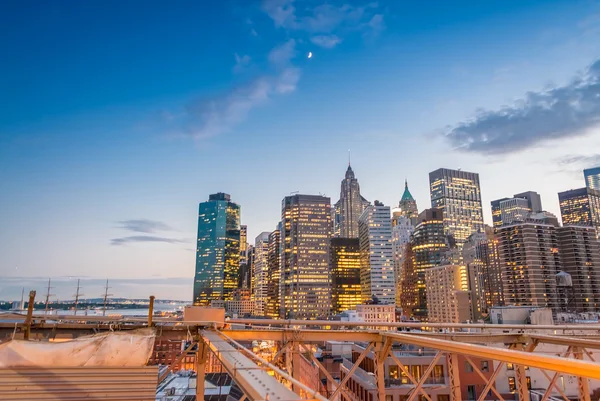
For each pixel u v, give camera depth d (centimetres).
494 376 1444
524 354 857
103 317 1567
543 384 5247
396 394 5034
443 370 5378
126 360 1251
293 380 601
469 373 5288
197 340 1516
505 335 1611
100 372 1197
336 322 1717
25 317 1540
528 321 11519
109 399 1175
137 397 1192
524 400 1443
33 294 1539
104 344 1259
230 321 1662
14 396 1118
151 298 1609
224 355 830
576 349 1495
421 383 1484
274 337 1647
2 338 1511
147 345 1291
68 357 1212
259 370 684
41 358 1185
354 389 5847
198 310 1600
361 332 1612
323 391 5388
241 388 632
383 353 1579
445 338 1570
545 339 1553
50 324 1568
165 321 1579
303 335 1661
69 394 1154
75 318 1558
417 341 1330
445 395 5078
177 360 1462
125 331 1455
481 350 1006
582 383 1505
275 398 517
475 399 5194
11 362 1162
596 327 1988
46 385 1148
